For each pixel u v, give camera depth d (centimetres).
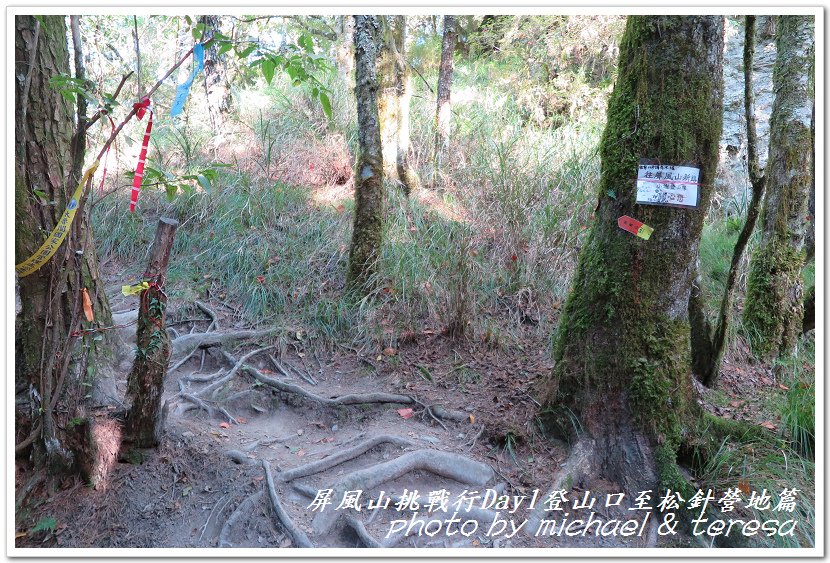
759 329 476
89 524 278
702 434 312
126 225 532
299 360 419
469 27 1088
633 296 303
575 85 841
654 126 290
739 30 791
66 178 286
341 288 478
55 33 281
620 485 301
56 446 282
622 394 307
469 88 827
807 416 347
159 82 240
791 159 465
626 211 302
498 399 368
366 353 421
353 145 658
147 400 297
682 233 296
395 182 587
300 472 305
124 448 303
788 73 464
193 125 709
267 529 281
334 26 977
